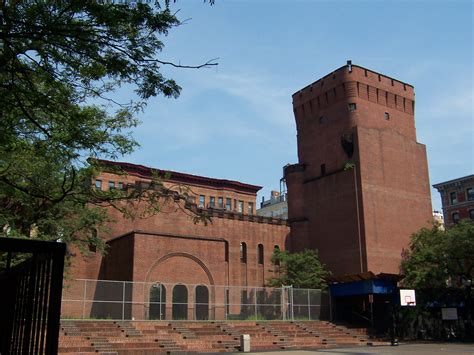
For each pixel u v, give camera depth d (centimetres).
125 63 860
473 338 4700
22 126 1143
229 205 7969
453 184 7712
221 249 4775
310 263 5247
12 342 882
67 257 3312
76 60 884
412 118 6338
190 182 7738
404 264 5269
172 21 834
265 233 5784
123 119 1516
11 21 764
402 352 3048
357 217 5344
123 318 3681
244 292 5275
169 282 4384
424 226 5794
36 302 786
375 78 6056
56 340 711
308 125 6297
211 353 3097
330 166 5884
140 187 1389
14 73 908
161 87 908
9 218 2158
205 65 858
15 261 2219
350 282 4734
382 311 4753
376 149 5644
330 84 6069
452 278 4966
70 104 1066
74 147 1105
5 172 1332
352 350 3312
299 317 4669
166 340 3281
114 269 4541
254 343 3588
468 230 4431
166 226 5028
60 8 784
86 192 1289
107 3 797
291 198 6125
